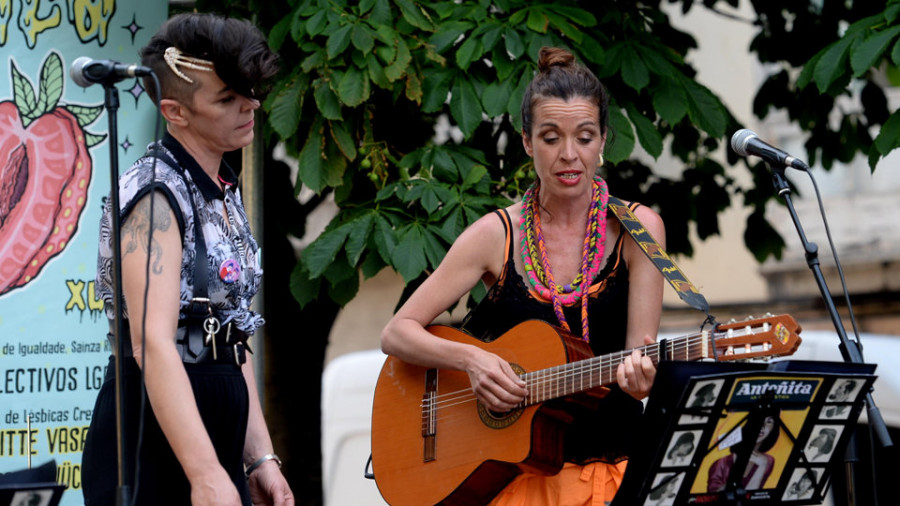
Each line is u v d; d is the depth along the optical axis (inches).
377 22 639.1
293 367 842.2
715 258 1745.8
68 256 575.8
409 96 634.2
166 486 380.5
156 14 611.2
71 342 571.8
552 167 441.1
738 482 374.0
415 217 642.8
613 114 641.0
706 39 1691.7
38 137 575.8
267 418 835.4
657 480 363.9
